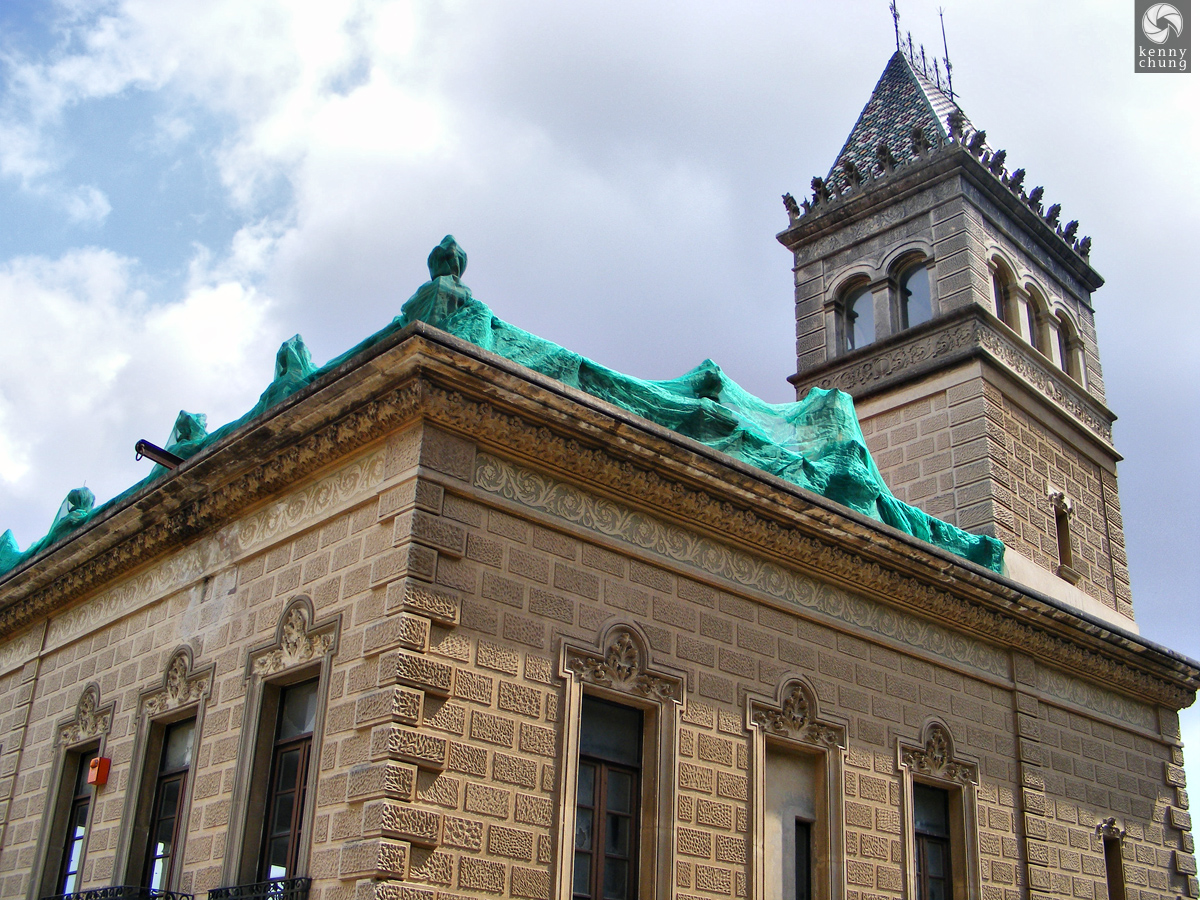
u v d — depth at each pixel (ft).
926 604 53.83
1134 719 65.67
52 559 55.47
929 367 73.97
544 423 40.78
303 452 42.68
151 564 51.55
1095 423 82.07
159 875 44.39
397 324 43.21
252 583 44.37
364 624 37.96
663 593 44.01
